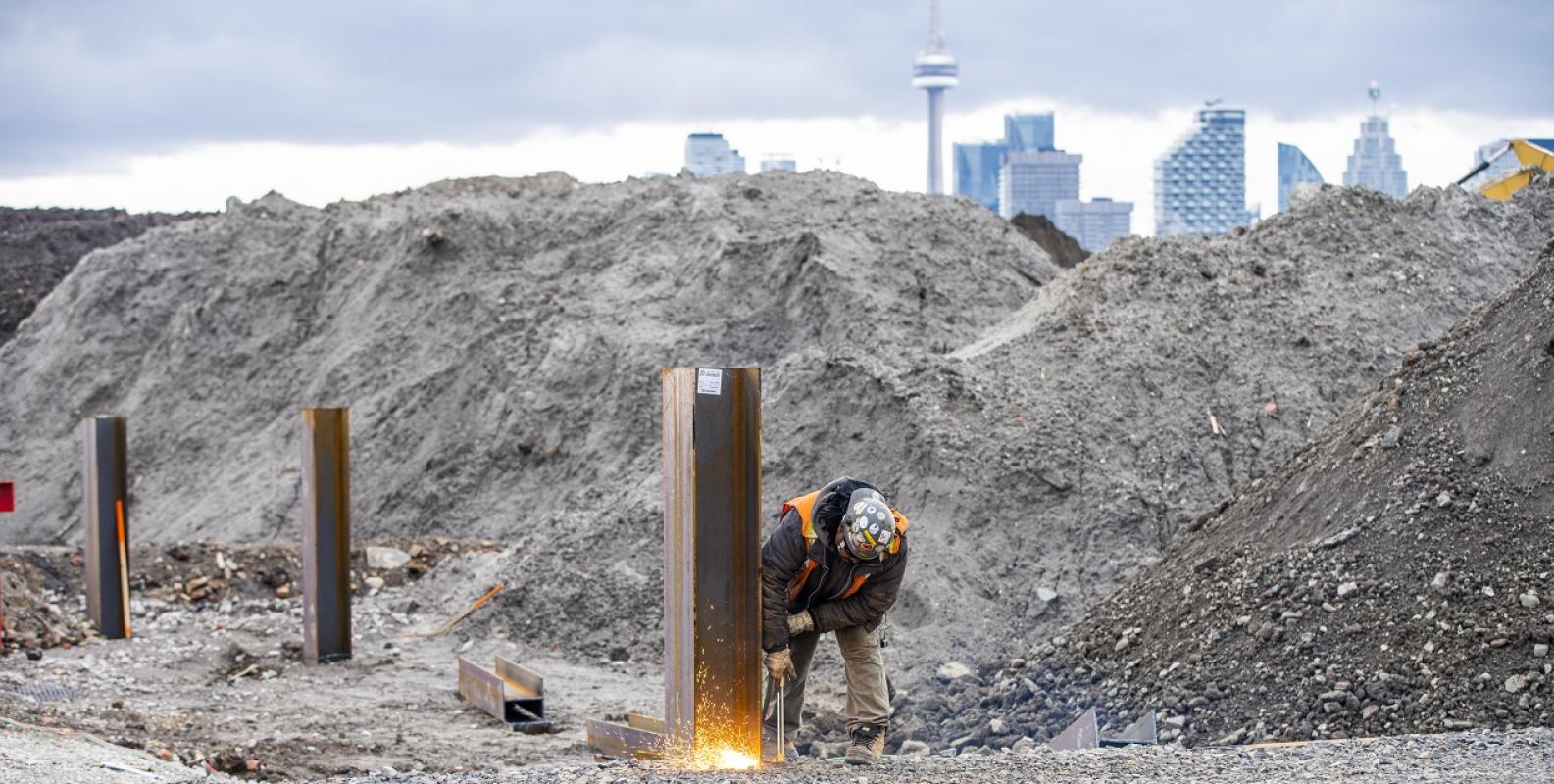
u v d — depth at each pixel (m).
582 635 12.85
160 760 7.85
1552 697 7.73
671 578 6.68
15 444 28.66
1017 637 11.62
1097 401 14.31
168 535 23.59
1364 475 9.88
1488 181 24.22
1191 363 14.95
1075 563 12.45
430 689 11.48
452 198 29.88
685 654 6.47
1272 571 9.51
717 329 22.53
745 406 6.38
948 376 14.34
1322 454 10.64
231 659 12.66
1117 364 14.80
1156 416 14.26
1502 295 10.79
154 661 12.53
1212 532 10.84
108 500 13.45
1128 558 12.41
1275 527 10.18
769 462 14.12
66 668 11.99
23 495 27.09
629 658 12.37
